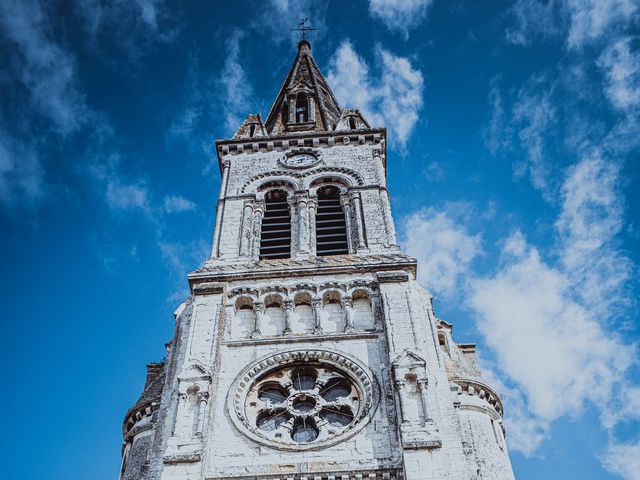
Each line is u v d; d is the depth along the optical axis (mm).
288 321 40375
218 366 37750
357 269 42938
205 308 40594
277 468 32812
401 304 40094
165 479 31859
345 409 36250
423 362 36094
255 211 50656
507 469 39375
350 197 51094
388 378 36719
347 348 38469
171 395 37188
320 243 48062
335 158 55250
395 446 33656
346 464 32781
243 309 41625
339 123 59375
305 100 68750
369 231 47406
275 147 56750
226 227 48688
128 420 42969
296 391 37188
